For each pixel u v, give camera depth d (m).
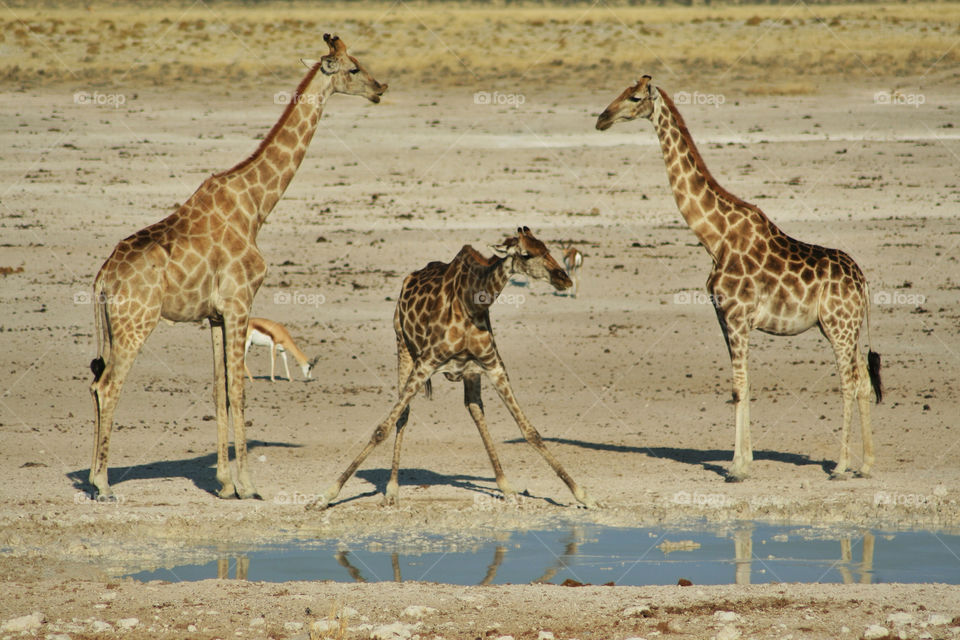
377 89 43.25
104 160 118.00
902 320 69.00
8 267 80.06
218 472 39.91
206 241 39.41
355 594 28.89
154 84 172.38
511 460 45.97
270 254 85.88
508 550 33.50
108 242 87.69
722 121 142.25
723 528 35.84
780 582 30.03
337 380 60.59
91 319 70.00
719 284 42.91
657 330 68.56
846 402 42.62
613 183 110.81
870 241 86.81
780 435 49.19
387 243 88.75
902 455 45.50
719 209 43.16
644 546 33.75
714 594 28.69
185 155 121.44
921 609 27.30
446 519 36.91
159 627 26.31
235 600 28.39
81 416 53.06
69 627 26.14
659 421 52.28
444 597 28.59
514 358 63.94
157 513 36.94
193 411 54.38
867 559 32.28
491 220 96.25
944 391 55.66
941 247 84.81
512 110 151.50
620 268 82.12
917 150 122.25
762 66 190.00
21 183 106.81
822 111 148.00
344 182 111.56
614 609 27.52
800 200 101.38
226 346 39.66
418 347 38.69
